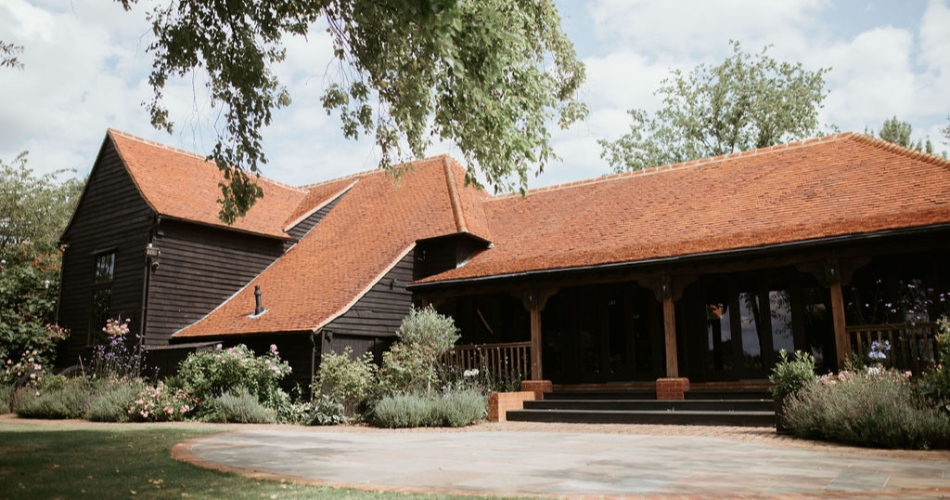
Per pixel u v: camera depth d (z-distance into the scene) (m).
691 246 14.58
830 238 12.48
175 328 20.78
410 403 14.09
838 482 6.16
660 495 5.54
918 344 13.03
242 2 10.38
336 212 25.75
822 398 10.00
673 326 14.63
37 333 21.70
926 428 8.81
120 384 17.55
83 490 5.86
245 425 14.82
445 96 9.57
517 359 17.20
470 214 21.84
